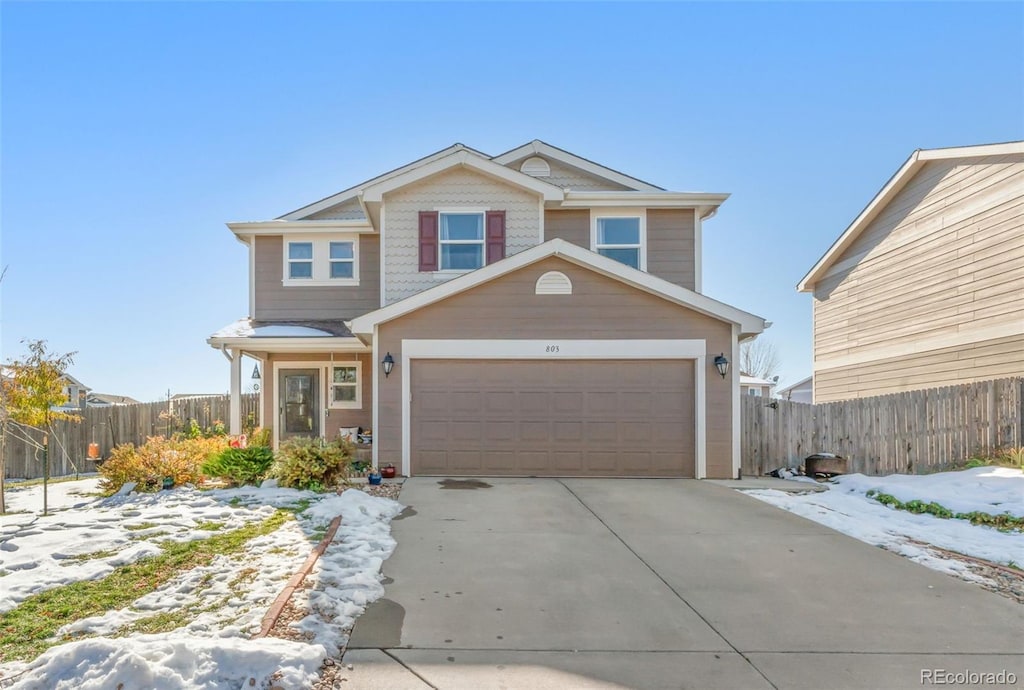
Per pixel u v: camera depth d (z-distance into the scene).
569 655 3.57
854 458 10.77
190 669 3.06
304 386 13.41
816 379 18.58
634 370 10.00
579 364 10.00
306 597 4.25
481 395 9.95
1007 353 11.58
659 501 7.84
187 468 8.66
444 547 5.69
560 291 9.98
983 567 5.27
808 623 4.07
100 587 4.46
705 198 12.67
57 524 6.38
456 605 4.30
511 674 3.34
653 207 12.91
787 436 11.05
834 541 6.03
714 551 5.67
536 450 9.91
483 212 12.09
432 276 11.93
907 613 4.25
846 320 17.03
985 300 12.17
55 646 3.44
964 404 9.74
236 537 5.79
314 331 11.94
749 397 11.15
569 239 12.84
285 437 13.25
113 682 2.91
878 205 15.39
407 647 3.63
